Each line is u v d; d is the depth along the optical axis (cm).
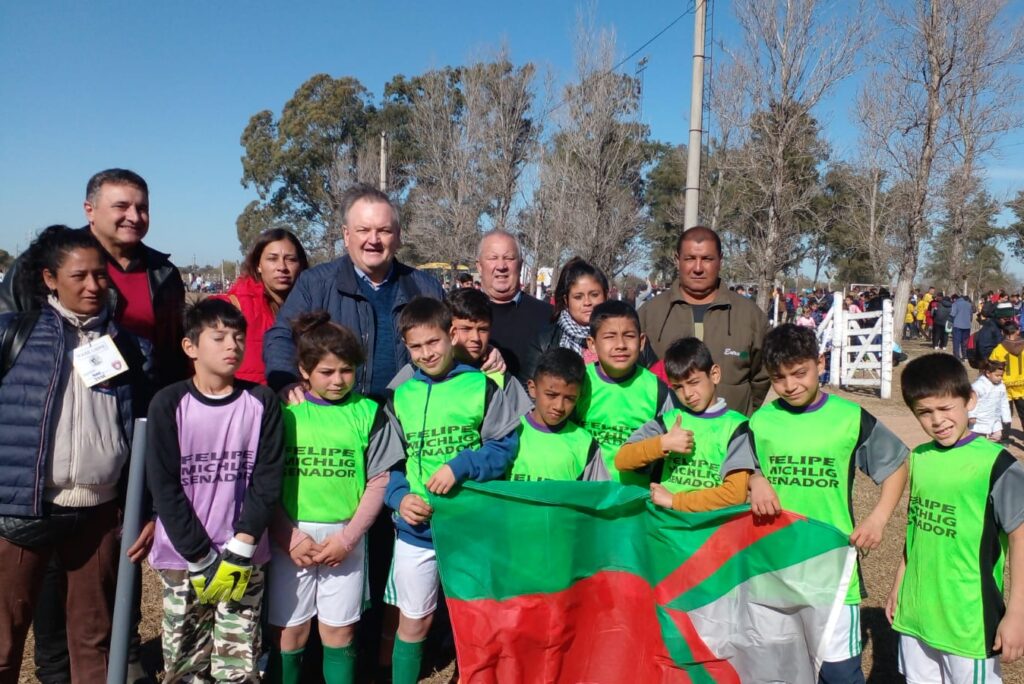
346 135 6059
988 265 7181
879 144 3234
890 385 1516
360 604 358
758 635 332
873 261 3712
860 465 333
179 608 324
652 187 6359
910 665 322
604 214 3133
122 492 348
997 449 302
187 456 323
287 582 349
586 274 430
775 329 346
